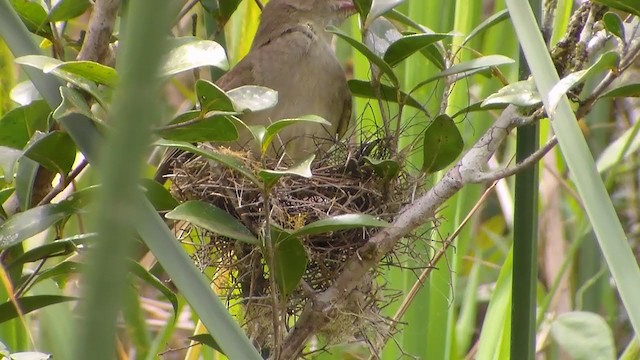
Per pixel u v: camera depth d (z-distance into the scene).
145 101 1.94
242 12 7.17
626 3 4.38
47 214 4.43
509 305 6.05
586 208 3.79
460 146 4.95
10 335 5.75
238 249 5.28
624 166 9.12
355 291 5.15
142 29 1.94
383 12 5.02
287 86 6.81
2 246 4.37
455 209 6.07
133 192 1.95
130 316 5.45
